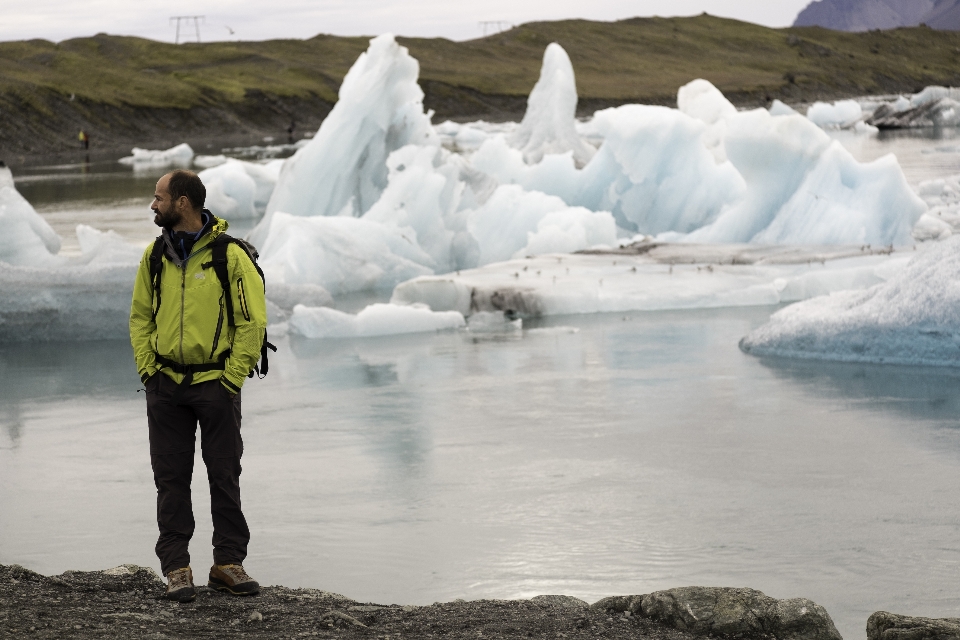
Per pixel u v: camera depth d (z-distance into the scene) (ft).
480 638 12.28
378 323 44.60
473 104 378.32
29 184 130.62
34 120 230.68
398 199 64.95
